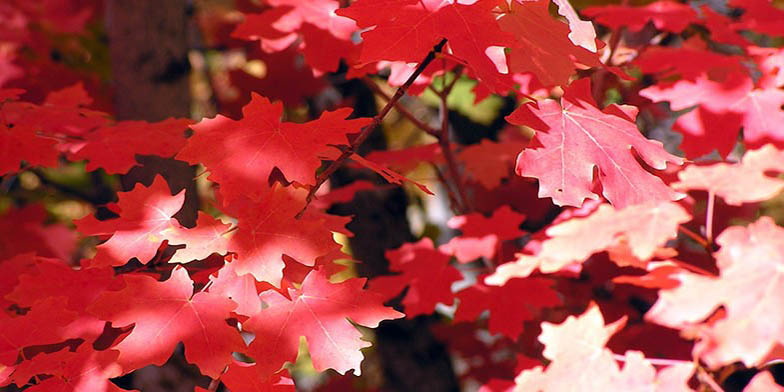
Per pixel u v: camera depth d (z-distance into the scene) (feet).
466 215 3.73
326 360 2.81
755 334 2.62
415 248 3.67
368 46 2.76
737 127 3.41
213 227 2.90
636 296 4.11
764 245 2.71
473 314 3.49
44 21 5.54
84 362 2.88
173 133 3.40
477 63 2.75
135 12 4.44
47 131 3.35
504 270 3.15
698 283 2.72
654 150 2.93
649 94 3.51
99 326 2.99
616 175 2.87
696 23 3.91
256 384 2.91
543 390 2.95
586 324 2.98
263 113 2.90
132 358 2.78
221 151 2.85
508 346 4.79
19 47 5.69
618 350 3.72
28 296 3.06
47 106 3.46
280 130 2.87
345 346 2.82
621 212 3.01
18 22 5.40
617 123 2.93
